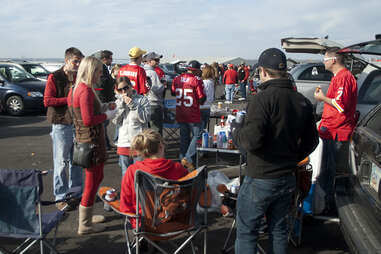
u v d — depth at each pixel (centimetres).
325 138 394
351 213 283
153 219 263
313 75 946
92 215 394
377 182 263
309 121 243
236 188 351
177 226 270
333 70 387
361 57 441
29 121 1070
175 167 279
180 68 2106
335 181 330
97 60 331
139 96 393
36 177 254
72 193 312
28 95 1138
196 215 288
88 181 349
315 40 820
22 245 323
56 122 409
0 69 1180
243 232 253
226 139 455
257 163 237
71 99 337
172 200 261
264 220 322
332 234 365
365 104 509
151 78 605
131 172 272
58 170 421
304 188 304
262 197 238
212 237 361
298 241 337
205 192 284
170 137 826
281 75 237
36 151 713
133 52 534
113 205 296
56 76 405
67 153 423
